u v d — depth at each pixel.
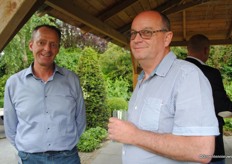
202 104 1.22
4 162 5.22
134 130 1.29
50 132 2.12
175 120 1.27
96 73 7.17
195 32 6.13
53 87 2.20
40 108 2.14
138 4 4.28
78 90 2.34
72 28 13.19
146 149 1.28
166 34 1.49
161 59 1.48
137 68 5.60
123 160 1.51
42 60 2.15
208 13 5.20
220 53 10.13
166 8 4.61
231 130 6.98
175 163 1.31
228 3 4.77
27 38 10.14
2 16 1.56
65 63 11.28
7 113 2.23
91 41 13.70
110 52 11.58
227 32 6.03
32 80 2.18
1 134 7.17
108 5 3.91
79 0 3.43
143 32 1.47
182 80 1.29
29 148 2.11
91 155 5.28
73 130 2.26
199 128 1.19
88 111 6.99
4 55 9.82
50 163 2.12
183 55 10.24
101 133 6.43
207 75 2.08
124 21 4.79
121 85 10.70
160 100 1.34
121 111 1.55
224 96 2.09
